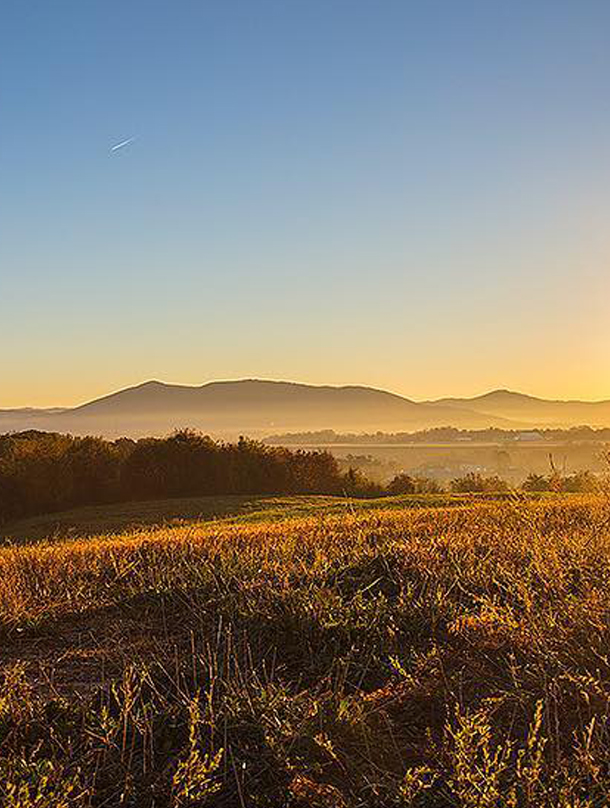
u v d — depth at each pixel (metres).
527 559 9.09
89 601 8.84
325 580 8.73
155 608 8.49
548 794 3.75
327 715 4.87
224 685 5.42
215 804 4.10
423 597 7.68
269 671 6.18
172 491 61.22
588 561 8.71
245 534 15.65
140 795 4.12
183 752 4.40
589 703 4.77
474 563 9.18
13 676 5.67
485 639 6.31
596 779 3.84
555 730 4.59
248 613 7.46
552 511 15.10
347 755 4.45
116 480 60.72
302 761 4.35
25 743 4.77
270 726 4.63
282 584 8.34
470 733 4.02
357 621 6.94
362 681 5.81
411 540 11.48
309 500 51.72
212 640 6.99
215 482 62.53
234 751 4.54
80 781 4.26
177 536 15.78
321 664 6.20
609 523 10.96
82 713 5.14
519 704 4.96
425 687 5.32
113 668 6.46
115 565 10.86
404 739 4.74
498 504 20.53
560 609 6.53
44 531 42.03
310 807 3.96
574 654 5.59
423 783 4.00
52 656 6.94
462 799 3.74
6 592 9.07
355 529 15.03
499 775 3.97
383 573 8.98
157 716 4.99
